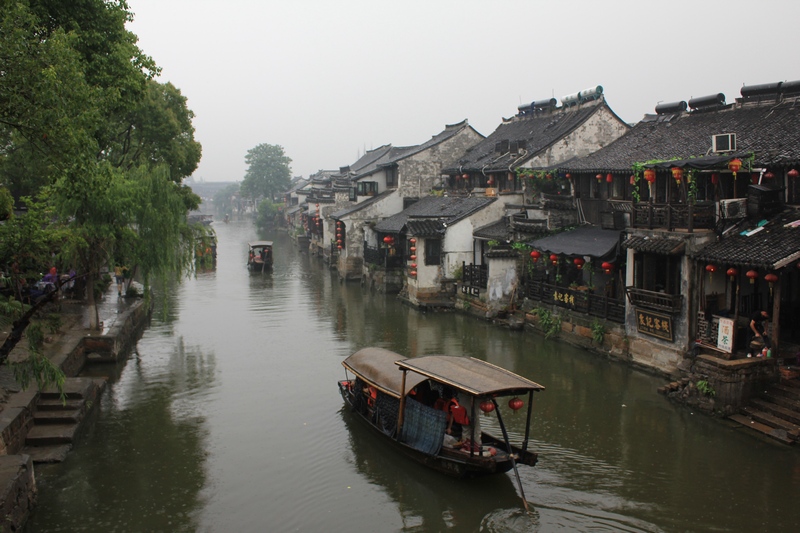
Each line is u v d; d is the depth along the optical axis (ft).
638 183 68.95
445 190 127.65
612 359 66.49
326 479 42.65
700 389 50.98
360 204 141.08
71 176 37.99
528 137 110.73
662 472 41.70
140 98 60.34
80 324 75.20
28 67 33.88
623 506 37.65
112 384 62.59
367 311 100.27
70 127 35.99
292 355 73.41
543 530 35.47
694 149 66.49
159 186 73.31
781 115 63.72
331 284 132.36
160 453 46.44
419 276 100.37
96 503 39.06
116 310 86.02
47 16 51.93
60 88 34.99
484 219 99.45
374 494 40.57
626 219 73.56
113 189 64.13
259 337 82.53
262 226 307.78
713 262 53.62
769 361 49.67
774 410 47.03
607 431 48.57
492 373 42.96
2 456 37.58
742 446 44.73
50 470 43.19
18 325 35.70
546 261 80.84
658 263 62.03
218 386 61.98
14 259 39.93
